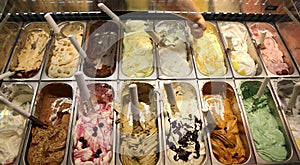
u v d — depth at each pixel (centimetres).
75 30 168
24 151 122
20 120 135
